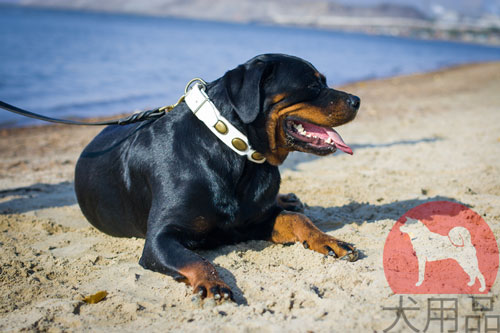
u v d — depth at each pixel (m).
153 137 3.68
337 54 38.12
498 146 7.25
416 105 13.34
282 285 3.00
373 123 10.23
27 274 3.32
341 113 3.30
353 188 5.32
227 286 2.88
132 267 3.38
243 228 3.71
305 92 3.30
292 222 3.66
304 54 34.44
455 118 10.67
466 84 19.91
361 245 3.65
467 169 5.99
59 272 3.38
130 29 53.47
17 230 4.28
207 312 2.69
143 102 12.59
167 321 2.67
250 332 2.46
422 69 29.64
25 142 8.58
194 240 3.42
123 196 3.86
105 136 4.32
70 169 6.76
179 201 3.33
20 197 5.30
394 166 6.38
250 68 3.26
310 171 6.21
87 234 4.21
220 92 3.45
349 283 2.99
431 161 6.57
